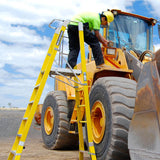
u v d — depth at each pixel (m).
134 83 3.74
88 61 5.71
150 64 2.52
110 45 4.54
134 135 2.58
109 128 3.46
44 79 3.20
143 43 5.50
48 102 6.35
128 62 4.50
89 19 4.13
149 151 2.35
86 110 3.40
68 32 4.29
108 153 3.40
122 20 5.41
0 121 11.63
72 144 5.77
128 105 3.42
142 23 5.60
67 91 5.67
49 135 6.05
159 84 2.33
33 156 4.70
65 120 5.64
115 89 3.55
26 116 3.32
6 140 7.76
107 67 4.18
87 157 4.64
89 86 4.71
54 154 5.02
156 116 2.32
